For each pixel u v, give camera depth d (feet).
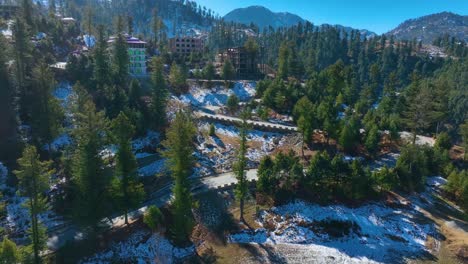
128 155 135.74
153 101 219.61
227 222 154.30
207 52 487.20
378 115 261.65
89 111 128.06
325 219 157.79
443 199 182.09
